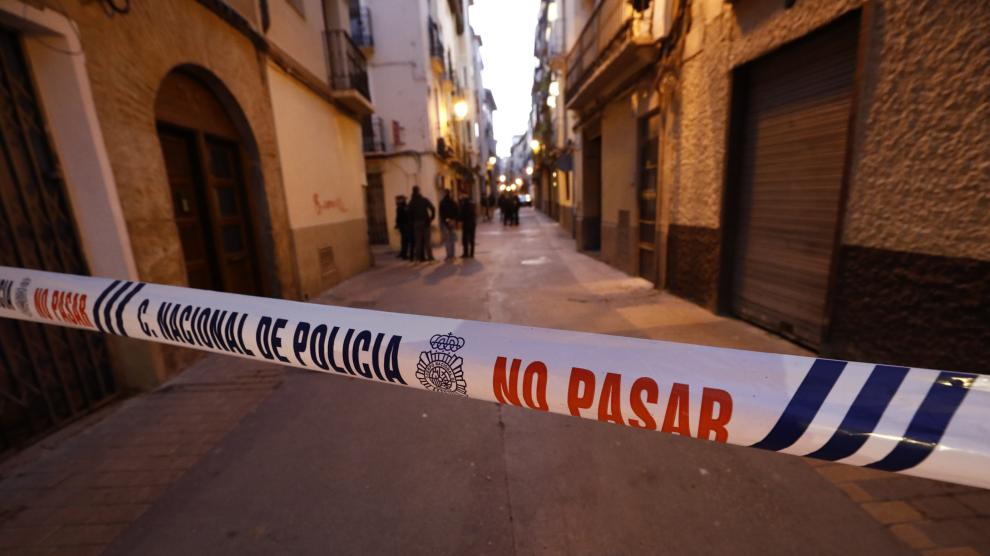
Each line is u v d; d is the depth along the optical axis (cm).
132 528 167
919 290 228
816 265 319
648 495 178
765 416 72
